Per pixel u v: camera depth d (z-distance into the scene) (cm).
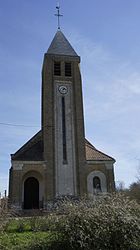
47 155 3591
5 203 1408
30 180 3672
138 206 1229
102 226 1066
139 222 1131
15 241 1262
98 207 1141
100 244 1038
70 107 3856
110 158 3781
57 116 3781
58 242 1067
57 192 3481
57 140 3681
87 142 4144
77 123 3781
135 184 3812
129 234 1095
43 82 4009
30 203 3578
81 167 3603
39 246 1126
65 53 4097
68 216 1070
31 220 1612
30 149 3744
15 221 1634
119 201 1238
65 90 3916
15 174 3462
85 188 3519
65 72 4019
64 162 3612
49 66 3975
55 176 3541
